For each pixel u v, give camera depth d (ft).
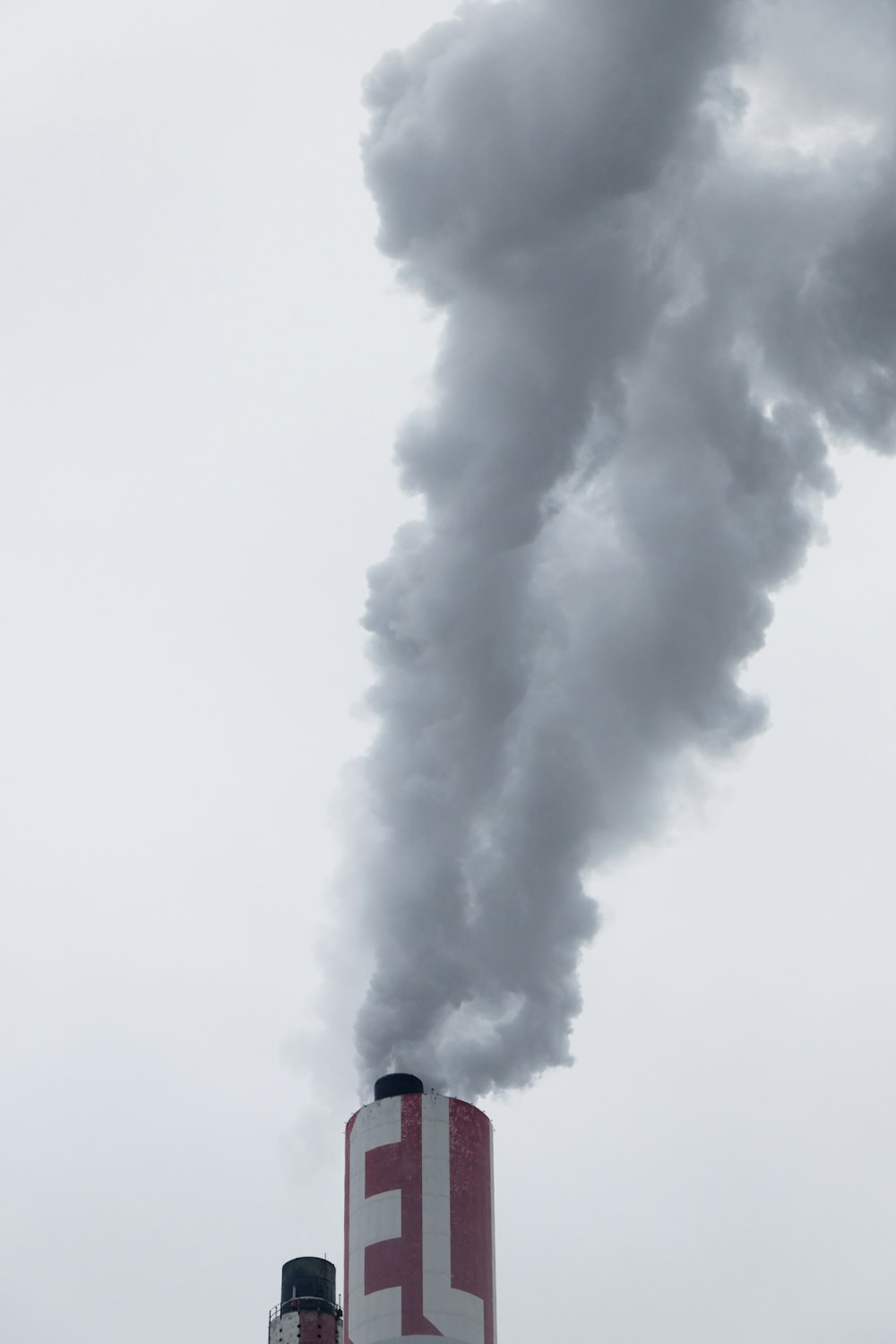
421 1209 380.99
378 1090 403.13
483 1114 396.98
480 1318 375.66
